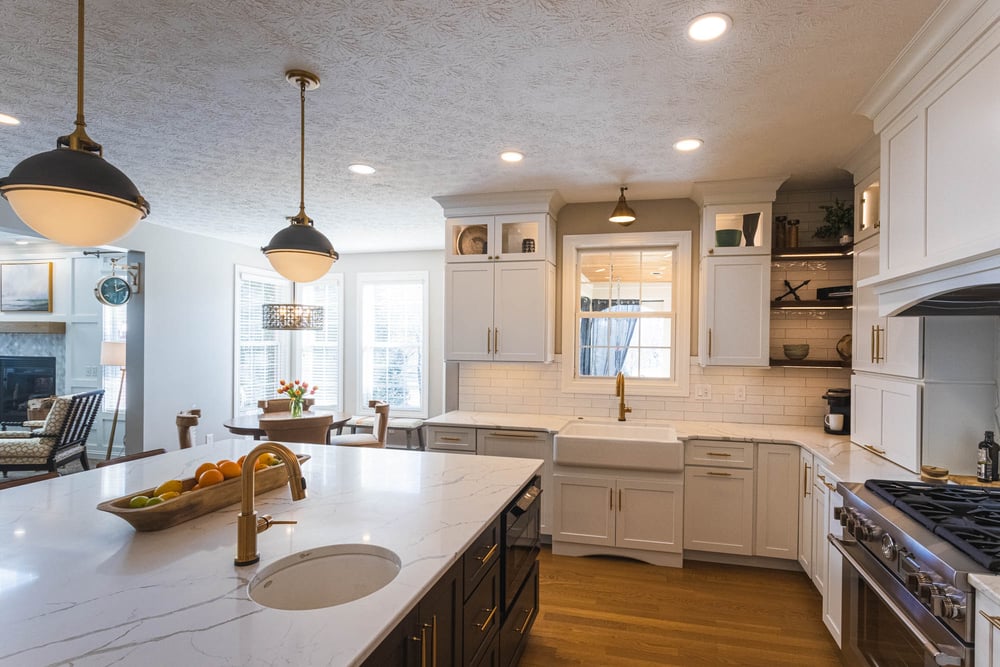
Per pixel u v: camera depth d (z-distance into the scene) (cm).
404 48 197
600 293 431
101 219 139
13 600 119
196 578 132
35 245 648
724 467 342
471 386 450
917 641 158
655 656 248
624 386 410
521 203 402
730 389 395
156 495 176
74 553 147
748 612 288
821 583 279
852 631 208
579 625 275
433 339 677
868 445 291
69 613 114
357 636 106
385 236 582
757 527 338
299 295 719
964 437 233
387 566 151
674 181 364
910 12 172
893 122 223
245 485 141
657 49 197
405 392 686
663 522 344
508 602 211
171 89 231
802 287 382
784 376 386
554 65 210
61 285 641
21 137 287
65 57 203
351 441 483
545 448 377
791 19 177
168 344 522
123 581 130
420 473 237
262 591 136
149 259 502
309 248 228
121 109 252
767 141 290
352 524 172
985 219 159
